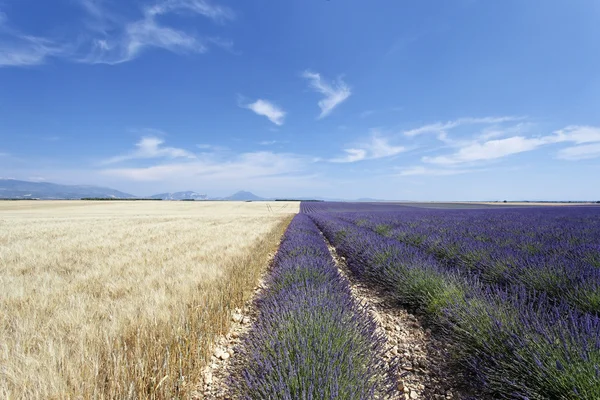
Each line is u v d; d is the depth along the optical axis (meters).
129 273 5.95
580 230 9.15
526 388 2.05
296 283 4.52
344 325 2.76
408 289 4.48
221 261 7.16
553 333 2.39
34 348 2.70
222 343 3.41
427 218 17.78
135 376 2.24
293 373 1.94
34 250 9.15
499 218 16.48
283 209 49.75
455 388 2.42
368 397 1.84
